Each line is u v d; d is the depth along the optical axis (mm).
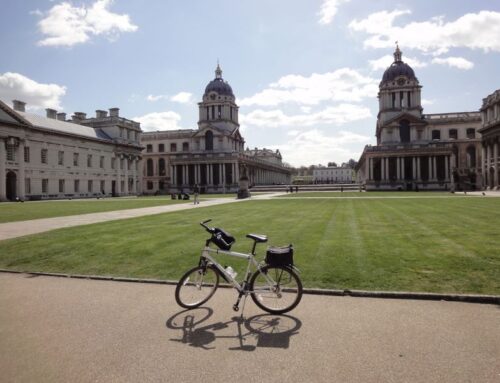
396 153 95438
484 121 80312
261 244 13219
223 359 5219
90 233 16500
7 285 9266
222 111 117688
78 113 93438
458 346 5465
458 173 92688
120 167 92688
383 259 10375
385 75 105688
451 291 7809
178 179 113875
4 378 4816
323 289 8125
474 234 14195
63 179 74438
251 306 7480
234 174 106750
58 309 7391
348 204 33781
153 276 9711
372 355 5238
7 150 62750
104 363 5152
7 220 23609
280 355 5305
